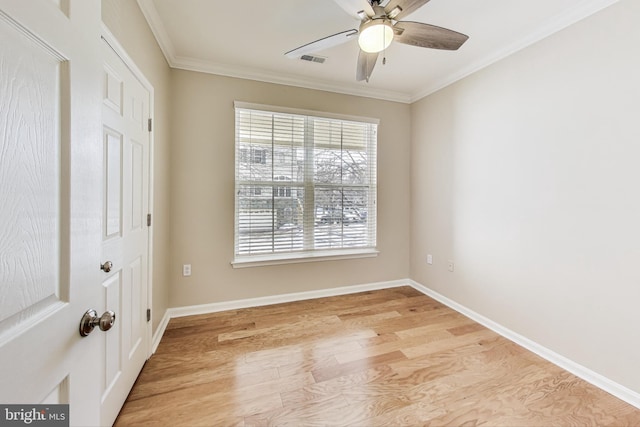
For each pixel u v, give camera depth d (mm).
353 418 1407
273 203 2830
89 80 680
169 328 2297
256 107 2672
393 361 1881
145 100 1736
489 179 2381
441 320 2510
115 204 1315
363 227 3236
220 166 2605
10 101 453
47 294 543
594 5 1652
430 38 1652
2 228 441
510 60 2189
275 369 1784
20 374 474
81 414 652
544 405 1506
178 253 2504
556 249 1885
